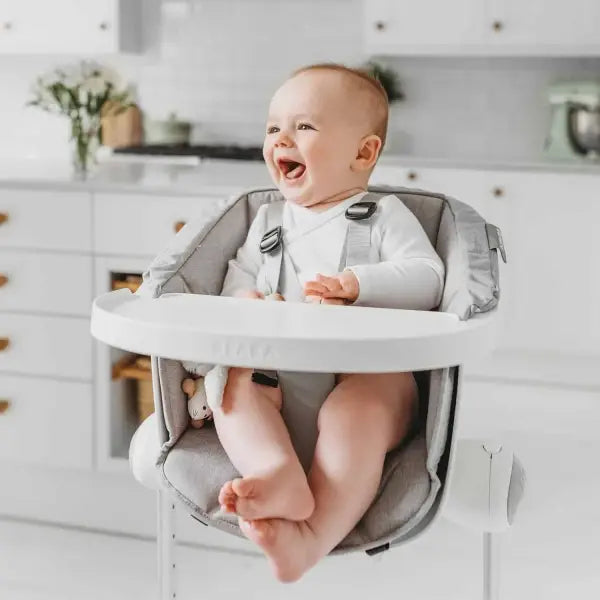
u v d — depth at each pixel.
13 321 2.63
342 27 3.03
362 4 3.00
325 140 1.40
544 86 2.94
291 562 1.12
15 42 3.00
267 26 3.09
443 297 1.33
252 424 1.21
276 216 1.49
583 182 2.46
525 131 2.96
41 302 2.61
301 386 1.27
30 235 2.59
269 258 1.45
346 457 1.17
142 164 2.99
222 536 2.34
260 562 2.28
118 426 2.61
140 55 3.17
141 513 2.49
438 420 1.16
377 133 1.46
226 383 1.25
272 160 1.44
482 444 1.44
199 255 1.42
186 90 3.17
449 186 2.52
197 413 1.29
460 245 1.35
